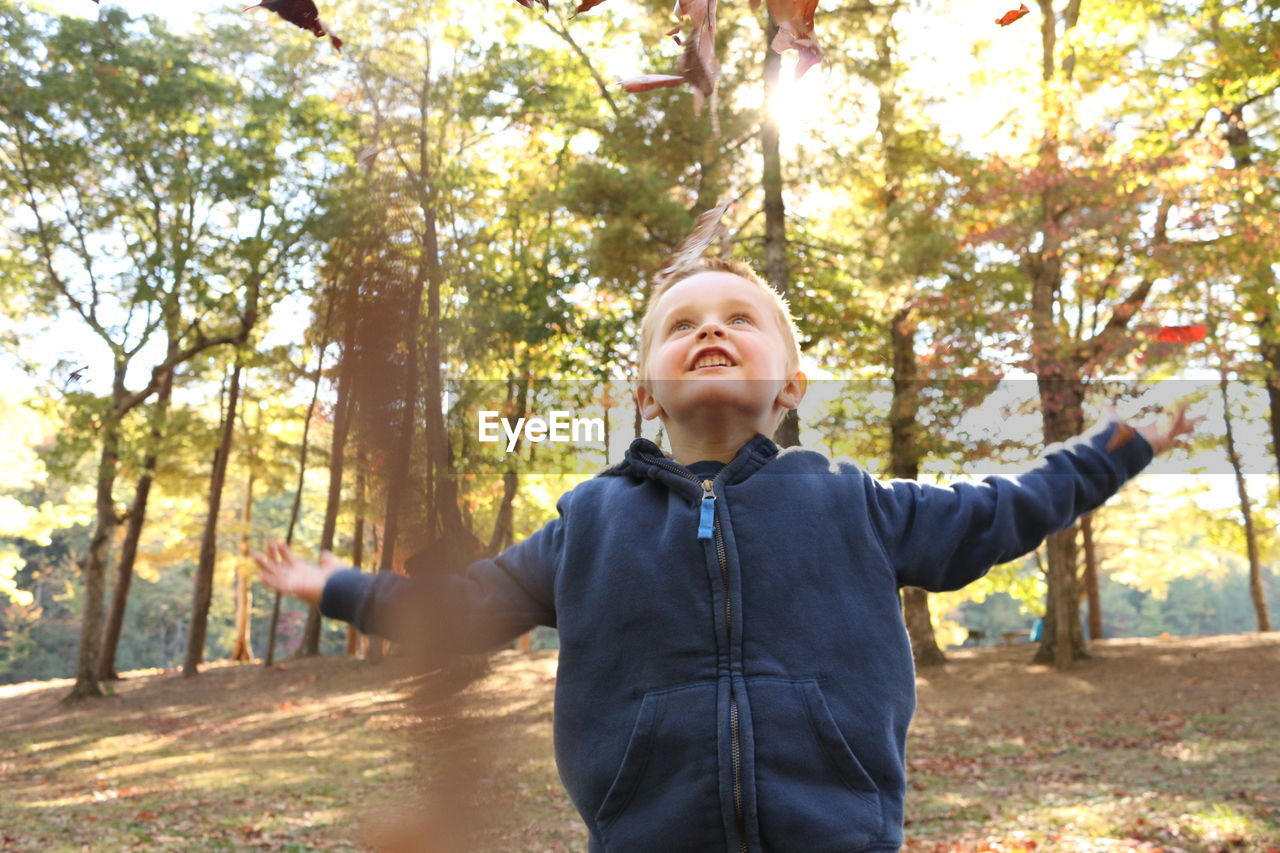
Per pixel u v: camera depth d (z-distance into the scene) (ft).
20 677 161.58
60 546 169.17
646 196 42.68
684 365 5.09
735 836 4.54
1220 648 62.08
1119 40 50.08
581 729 4.89
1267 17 42.09
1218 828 20.48
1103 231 44.45
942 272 48.98
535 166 61.62
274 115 56.90
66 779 38.22
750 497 5.04
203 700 64.23
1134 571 99.14
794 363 5.50
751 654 4.77
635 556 5.00
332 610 4.15
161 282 63.36
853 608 4.87
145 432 70.54
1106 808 23.18
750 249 52.47
